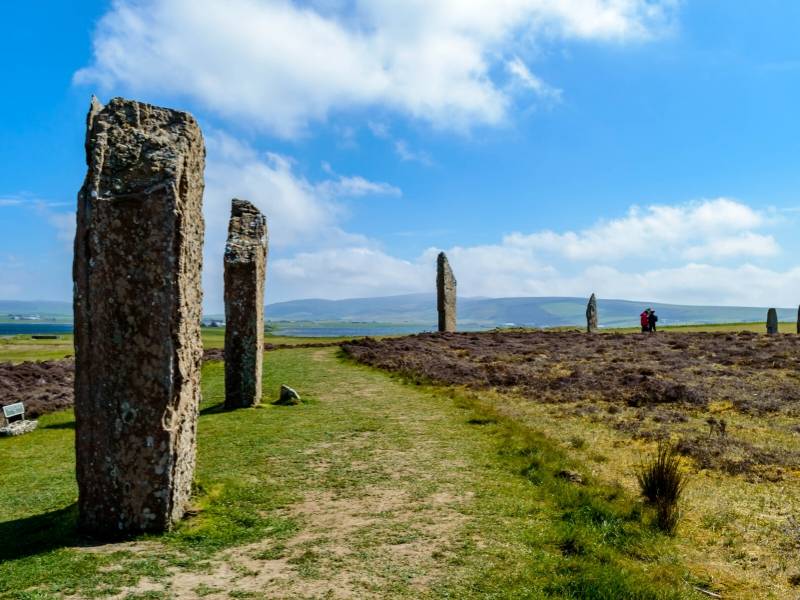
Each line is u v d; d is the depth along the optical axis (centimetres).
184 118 886
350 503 945
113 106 861
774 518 925
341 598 631
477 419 1571
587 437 1432
